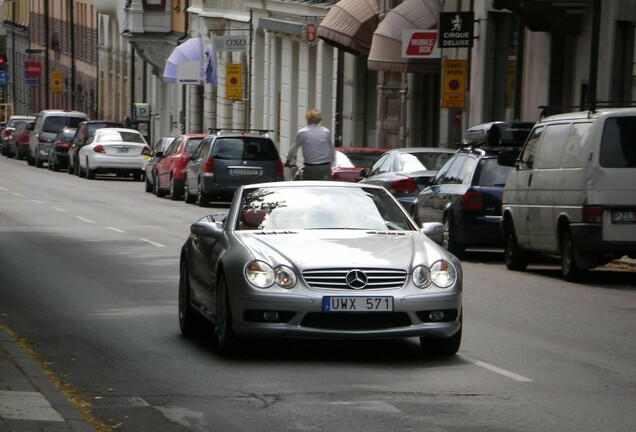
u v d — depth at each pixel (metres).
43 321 34.38
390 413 22.69
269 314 27.45
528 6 76.19
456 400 23.88
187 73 160.12
